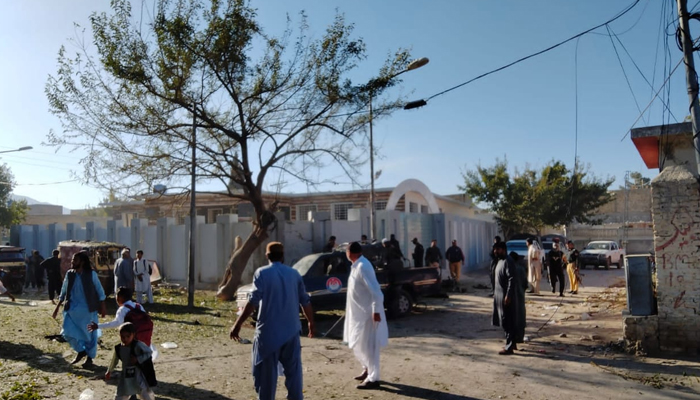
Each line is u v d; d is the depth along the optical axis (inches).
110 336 426.9
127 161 617.3
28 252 1220.5
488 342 392.5
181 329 465.1
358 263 284.5
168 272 904.9
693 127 323.6
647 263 340.2
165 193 649.6
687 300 326.3
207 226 853.8
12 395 261.7
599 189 1445.6
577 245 1680.6
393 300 514.6
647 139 385.1
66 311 316.5
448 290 748.0
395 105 649.6
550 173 1457.9
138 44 580.1
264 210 679.7
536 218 1422.2
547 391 264.1
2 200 1909.4
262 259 789.2
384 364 327.9
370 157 717.9
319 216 821.2
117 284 600.7
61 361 338.6
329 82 620.1
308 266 498.0
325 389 275.0
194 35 580.4
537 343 381.4
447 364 324.8
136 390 230.4
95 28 562.6
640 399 247.8
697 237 325.4
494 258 426.0
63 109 573.3
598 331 413.7
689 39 326.6
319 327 482.0
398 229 884.6
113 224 1002.7
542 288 762.2
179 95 592.7
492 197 1476.4
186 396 264.5
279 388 277.1
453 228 1055.6
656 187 336.8
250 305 210.8
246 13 589.6
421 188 1176.8
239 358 350.9
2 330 457.1
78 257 322.0
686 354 325.1
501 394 260.7
